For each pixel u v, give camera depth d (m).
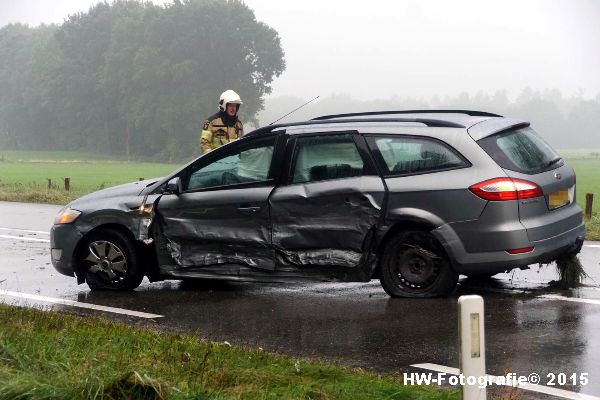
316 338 10.92
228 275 13.78
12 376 7.54
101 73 188.38
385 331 11.17
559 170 13.32
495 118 13.60
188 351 9.40
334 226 13.23
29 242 21.08
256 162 13.78
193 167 14.10
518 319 11.59
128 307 13.12
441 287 12.96
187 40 167.00
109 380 7.36
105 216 14.27
